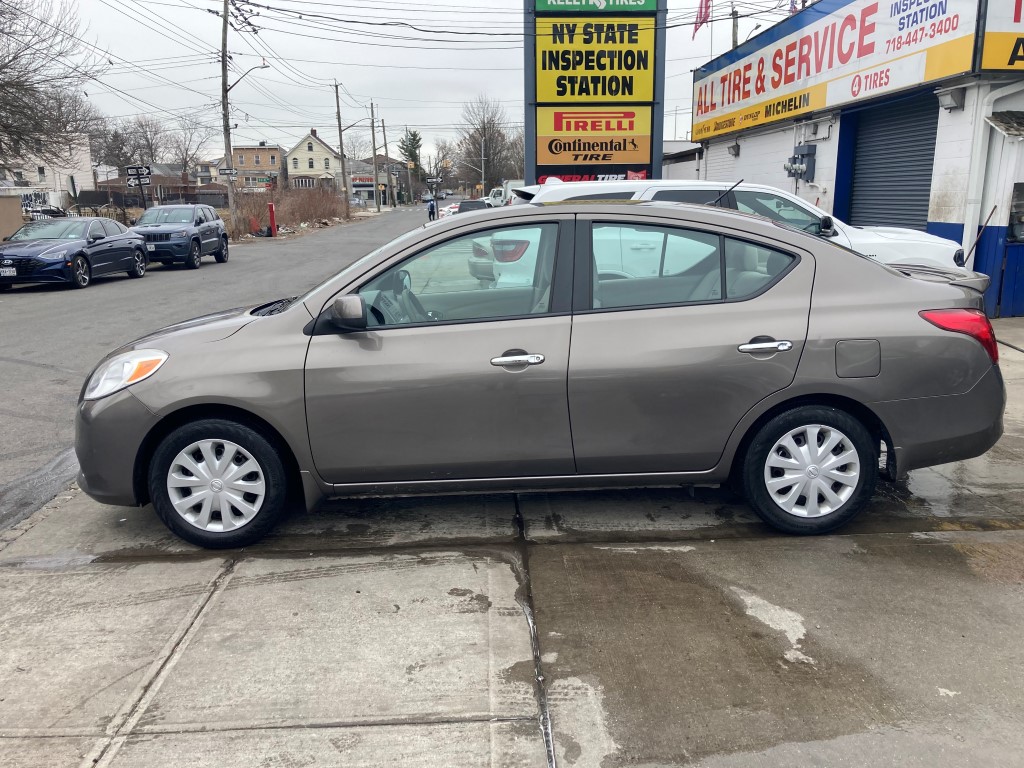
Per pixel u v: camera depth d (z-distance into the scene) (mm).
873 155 12180
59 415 6703
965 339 3879
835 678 2902
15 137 20781
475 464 3904
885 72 10750
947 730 2617
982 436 3967
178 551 4051
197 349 3881
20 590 3650
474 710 2760
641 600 3473
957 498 4590
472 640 3180
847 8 11688
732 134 16859
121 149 67062
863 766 2469
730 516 4371
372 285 3914
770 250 3932
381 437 3859
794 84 13570
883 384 3834
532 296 3891
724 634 3197
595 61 15406
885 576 3646
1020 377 7051
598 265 3883
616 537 4137
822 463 3971
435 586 3625
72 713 2773
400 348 3811
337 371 3793
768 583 3600
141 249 19047
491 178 84438
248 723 2707
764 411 3873
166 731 2674
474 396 3811
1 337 10352
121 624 3342
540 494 4738
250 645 3168
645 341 3805
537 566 3809
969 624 3238
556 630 3246
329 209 57062
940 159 10031
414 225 50031
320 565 3855
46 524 4438
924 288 3957
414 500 4684
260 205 41438
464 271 3906
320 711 2764
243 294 15086
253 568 3838
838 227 7934
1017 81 9172
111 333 10641
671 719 2701
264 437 3906
